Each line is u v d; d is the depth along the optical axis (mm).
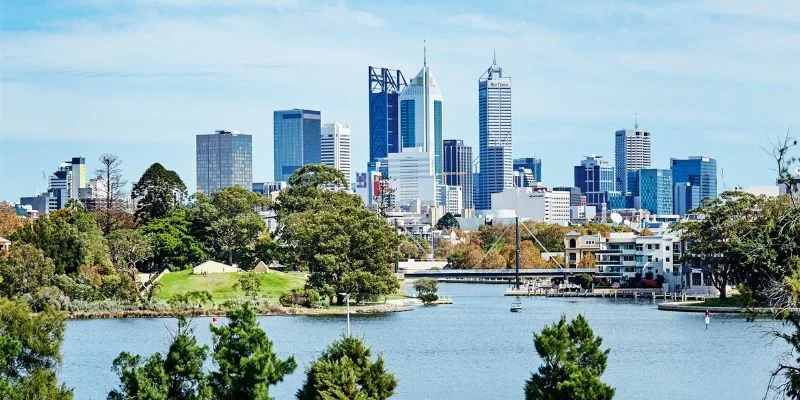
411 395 175625
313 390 117688
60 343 136875
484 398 172875
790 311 105812
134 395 116938
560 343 122625
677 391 181500
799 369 104000
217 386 119812
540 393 120188
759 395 177250
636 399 174250
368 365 120125
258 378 117562
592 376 119000
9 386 115812
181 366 119250
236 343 120375
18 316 131250
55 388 121250
